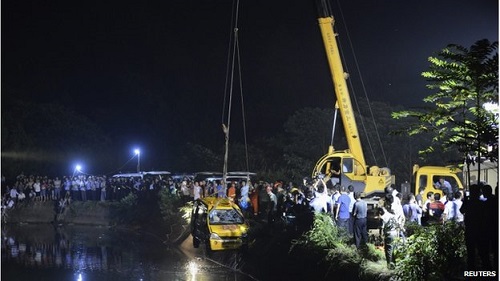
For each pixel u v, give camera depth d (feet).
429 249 43.98
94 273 80.79
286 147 148.05
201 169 167.73
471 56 53.62
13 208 149.48
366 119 133.39
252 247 78.64
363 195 82.58
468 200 43.55
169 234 111.24
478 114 54.80
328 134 146.10
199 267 81.35
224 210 84.12
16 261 91.91
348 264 53.98
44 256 96.78
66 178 153.28
